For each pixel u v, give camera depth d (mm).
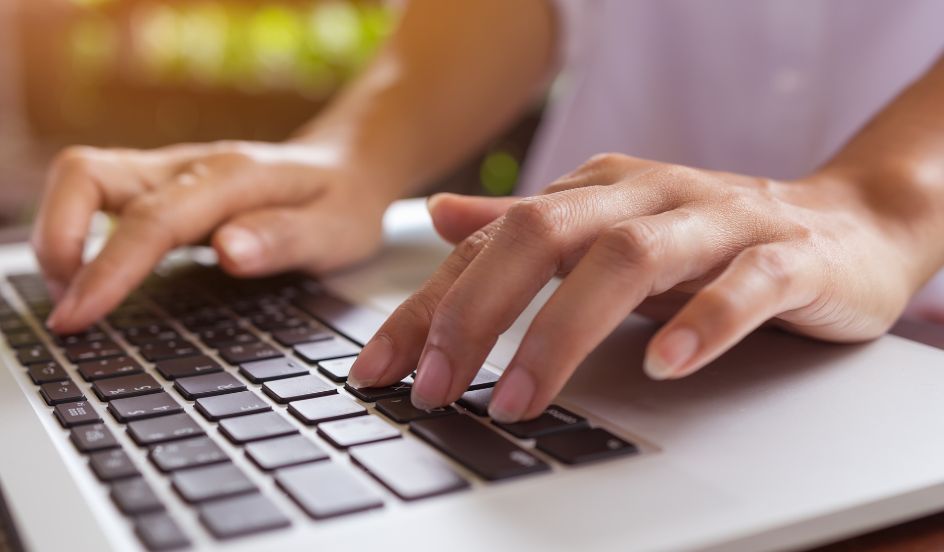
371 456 289
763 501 267
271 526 247
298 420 330
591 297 318
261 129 1770
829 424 319
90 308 463
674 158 883
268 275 579
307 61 1685
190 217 519
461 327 334
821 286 350
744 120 835
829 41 775
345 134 700
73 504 265
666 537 248
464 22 808
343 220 597
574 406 337
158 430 316
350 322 466
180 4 1772
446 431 309
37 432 325
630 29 879
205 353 418
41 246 535
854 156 467
